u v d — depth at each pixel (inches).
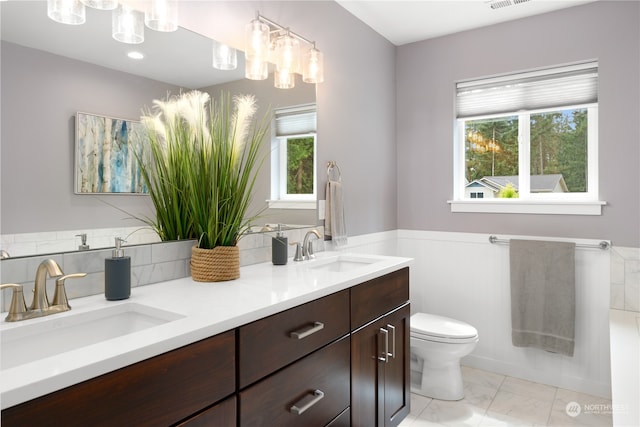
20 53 46.5
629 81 95.3
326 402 57.2
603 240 98.9
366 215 111.3
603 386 99.0
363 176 110.1
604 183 98.4
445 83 119.9
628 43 95.3
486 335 115.0
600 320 99.6
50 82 48.9
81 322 43.6
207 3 67.4
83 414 30.2
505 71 110.7
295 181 86.4
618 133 96.7
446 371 98.7
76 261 50.6
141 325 47.3
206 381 39.7
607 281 98.8
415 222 125.6
